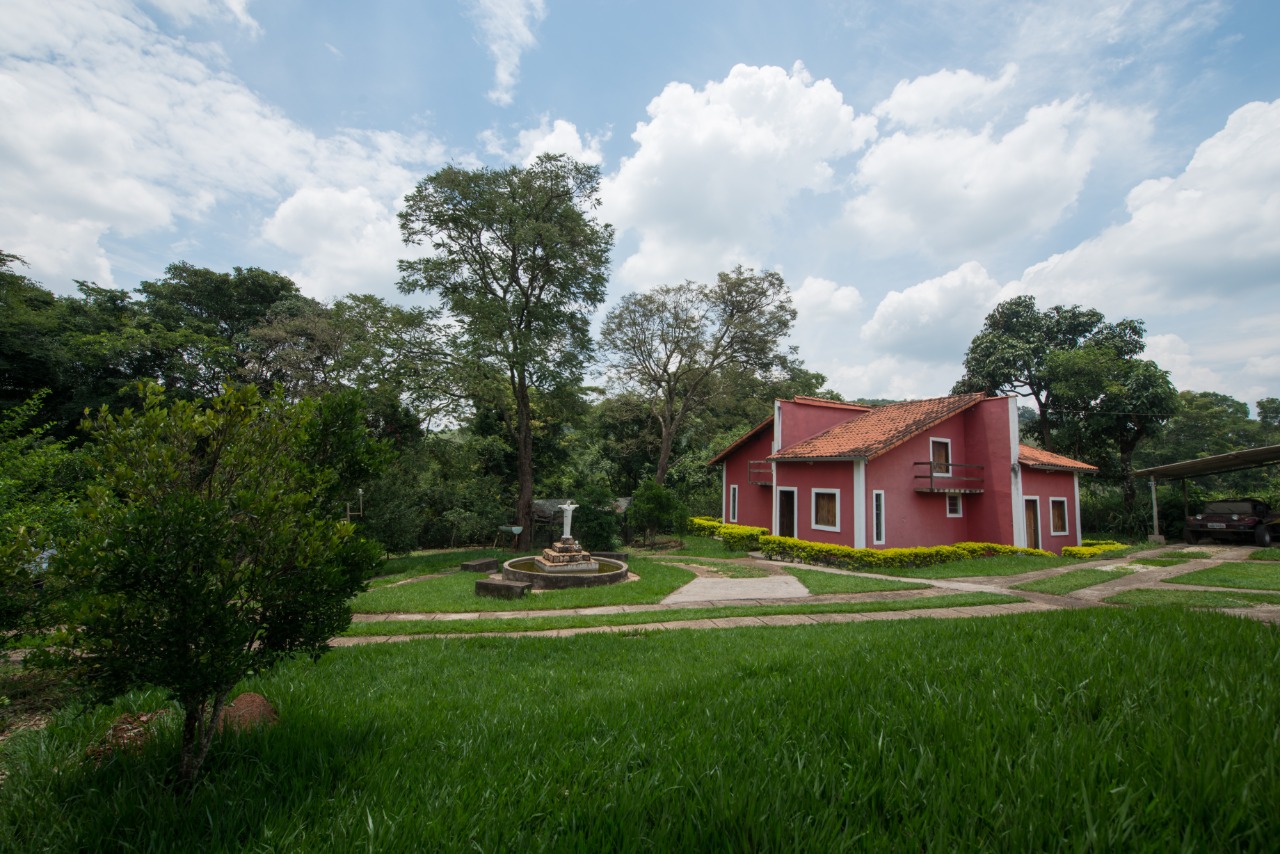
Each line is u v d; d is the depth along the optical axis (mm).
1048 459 21125
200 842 2268
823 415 23688
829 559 17766
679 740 2906
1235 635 4449
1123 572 14477
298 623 3080
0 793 2836
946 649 4691
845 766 2377
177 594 2619
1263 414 51250
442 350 21141
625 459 37219
